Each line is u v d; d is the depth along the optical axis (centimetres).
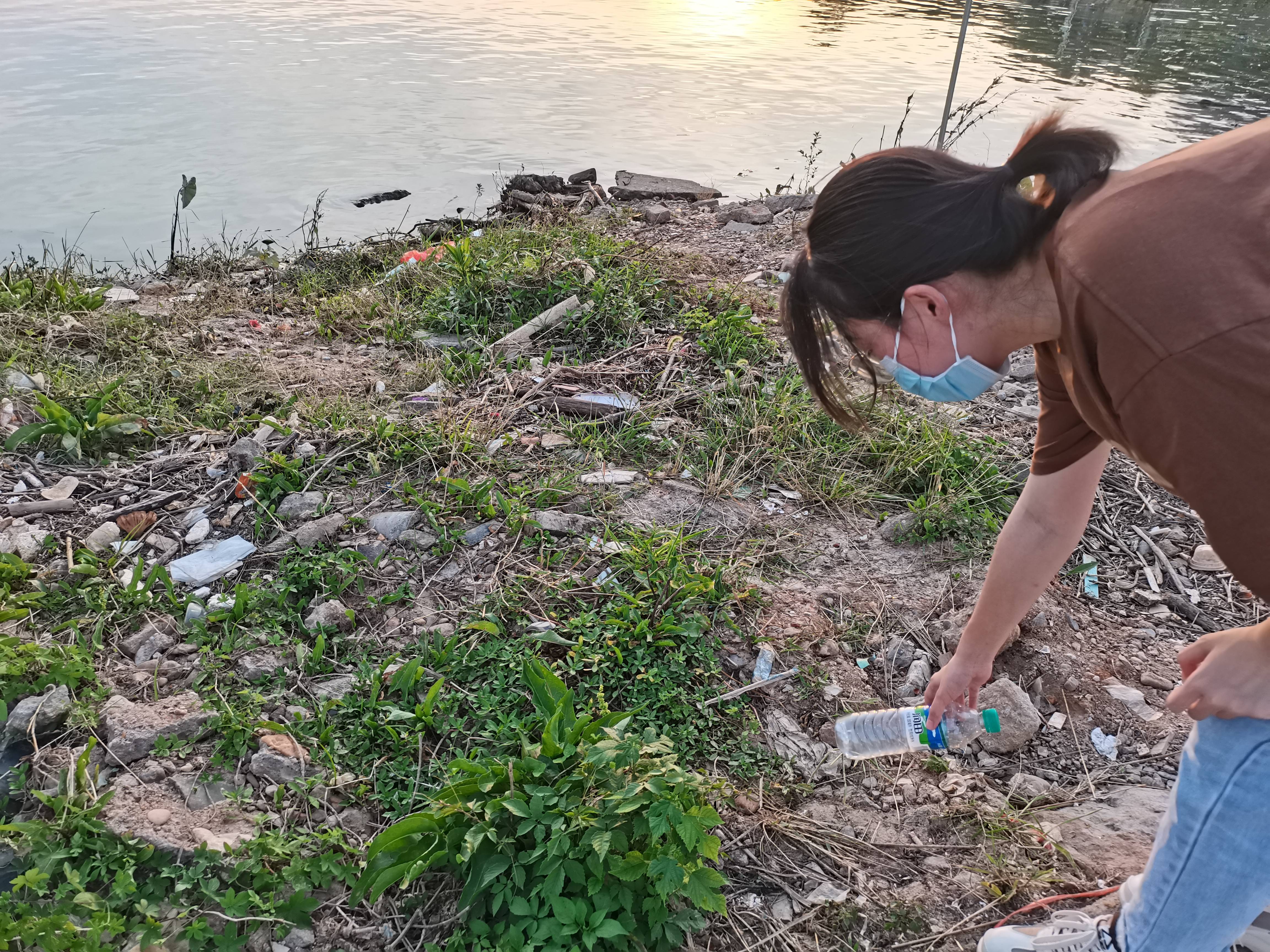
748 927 208
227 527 321
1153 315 118
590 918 193
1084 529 196
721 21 2044
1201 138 1145
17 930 184
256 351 469
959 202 139
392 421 379
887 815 237
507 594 288
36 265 621
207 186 870
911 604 304
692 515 340
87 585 283
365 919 204
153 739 233
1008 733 259
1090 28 2127
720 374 434
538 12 2033
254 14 1767
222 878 205
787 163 1027
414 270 569
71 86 1179
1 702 238
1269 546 120
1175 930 155
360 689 256
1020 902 216
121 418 364
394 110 1170
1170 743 261
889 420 390
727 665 274
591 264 532
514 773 215
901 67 1595
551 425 390
